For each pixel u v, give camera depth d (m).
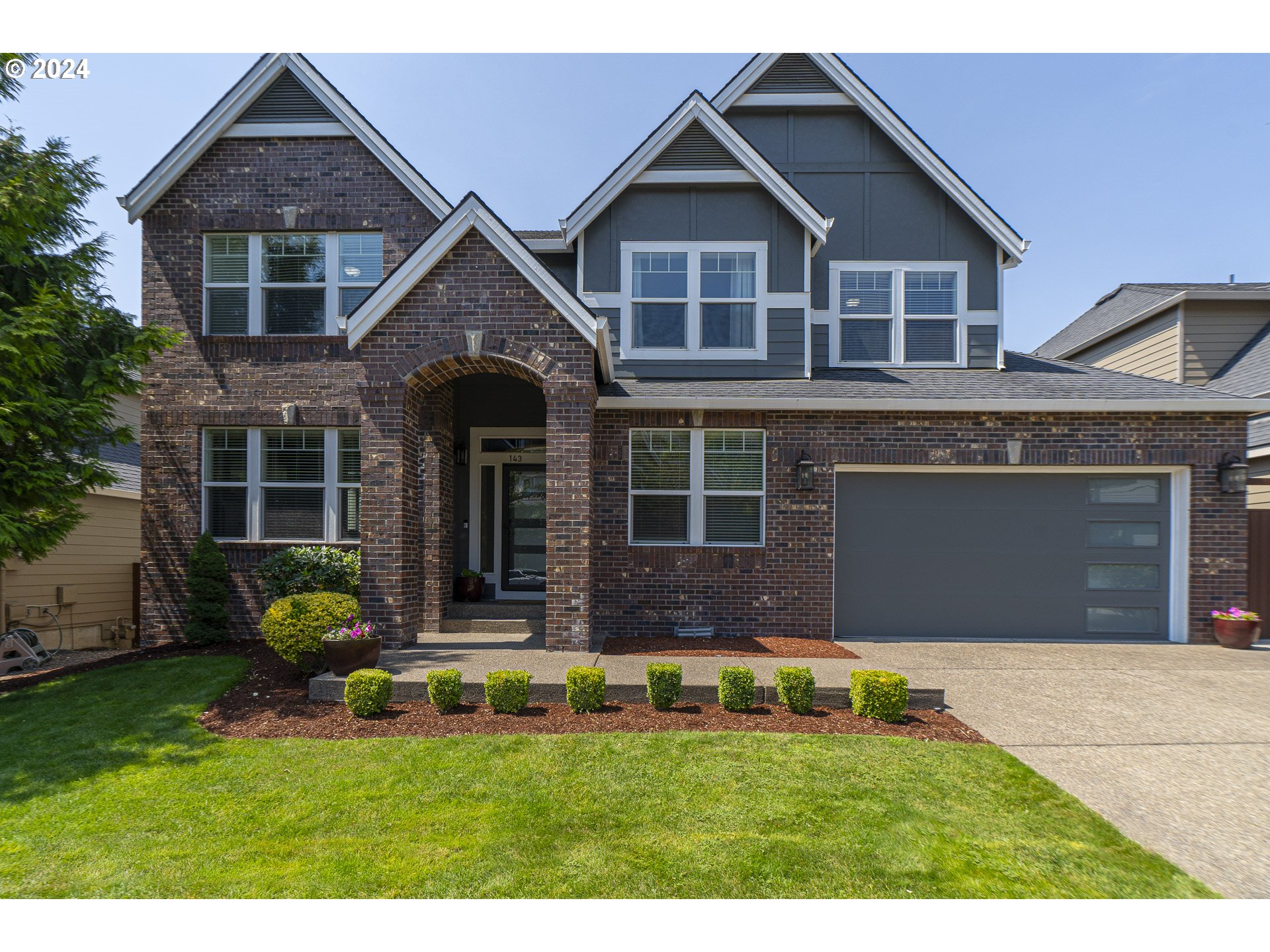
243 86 9.93
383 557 7.90
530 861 3.66
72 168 8.48
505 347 7.93
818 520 9.49
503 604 9.81
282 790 4.49
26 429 7.78
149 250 9.96
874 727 5.73
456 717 5.92
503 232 7.88
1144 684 7.13
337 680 6.40
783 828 3.99
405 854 3.72
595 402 8.73
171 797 4.41
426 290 7.99
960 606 9.70
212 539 9.41
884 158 11.32
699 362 10.53
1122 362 14.91
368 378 7.98
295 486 10.03
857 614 9.71
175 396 9.88
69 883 3.48
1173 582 9.59
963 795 4.46
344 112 9.95
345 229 10.05
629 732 5.54
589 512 7.85
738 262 10.59
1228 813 4.25
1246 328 13.22
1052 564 9.70
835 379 10.43
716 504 9.66
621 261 10.59
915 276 11.23
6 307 7.91
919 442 9.52
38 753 5.20
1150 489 9.70
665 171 10.56
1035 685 7.05
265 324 10.12
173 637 9.72
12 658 9.15
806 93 11.40
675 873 3.55
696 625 9.45
